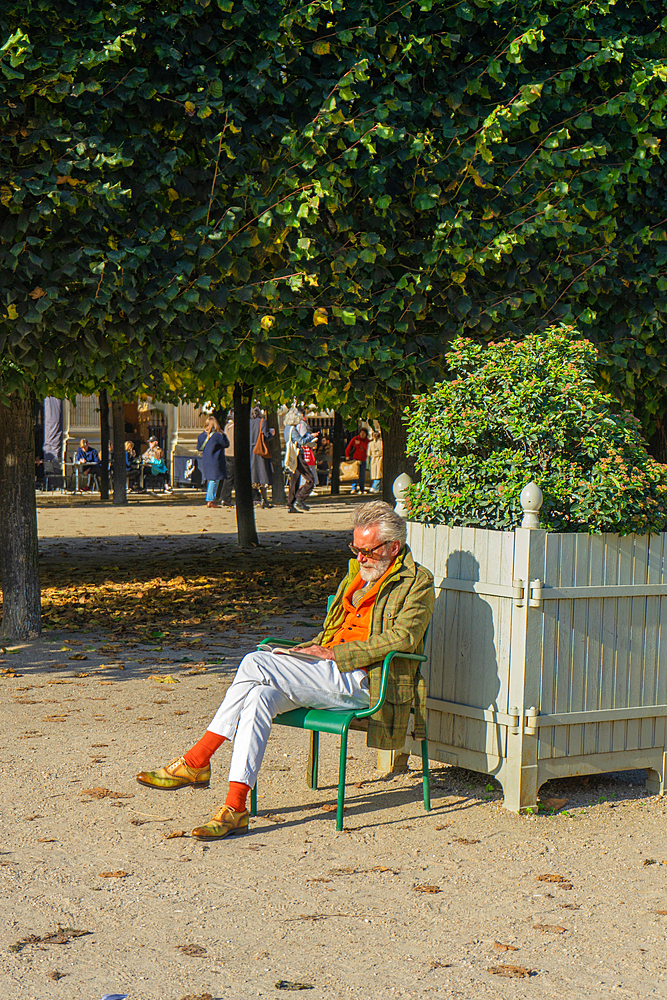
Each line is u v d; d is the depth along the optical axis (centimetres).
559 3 799
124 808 495
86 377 870
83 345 746
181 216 758
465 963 343
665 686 538
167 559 1416
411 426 567
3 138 693
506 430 530
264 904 389
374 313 794
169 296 724
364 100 771
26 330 710
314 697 488
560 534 500
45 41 710
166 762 561
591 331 836
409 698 494
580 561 505
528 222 793
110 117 727
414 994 321
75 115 720
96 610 1029
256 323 757
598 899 399
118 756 570
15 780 530
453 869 427
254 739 472
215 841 456
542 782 504
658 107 794
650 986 330
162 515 2089
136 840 455
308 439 2192
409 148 763
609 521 507
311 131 735
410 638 487
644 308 841
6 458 872
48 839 454
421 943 358
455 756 530
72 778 534
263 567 1341
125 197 722
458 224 772
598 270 811
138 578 1240
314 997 318
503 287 831
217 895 397
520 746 496
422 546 549
